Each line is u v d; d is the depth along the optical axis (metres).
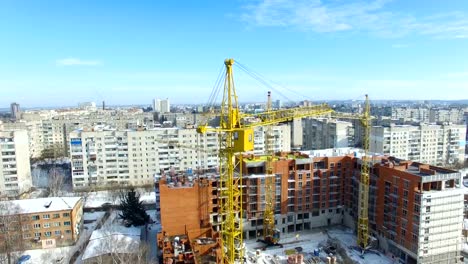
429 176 97.56
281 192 125.44
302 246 116.69
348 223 132.12
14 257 99.88
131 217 121.50
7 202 113.81
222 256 92.12
